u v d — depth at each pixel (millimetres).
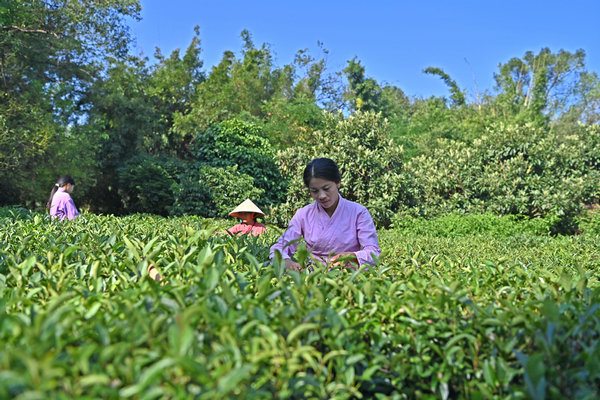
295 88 31719
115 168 21250
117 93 20266
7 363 945
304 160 14945
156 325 1191
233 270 2193
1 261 2336
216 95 24547
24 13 14438
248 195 15586
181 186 15375
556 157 16219
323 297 1640
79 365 980
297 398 1229
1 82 15258
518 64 42406
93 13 16891
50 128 13883
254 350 1144
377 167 14383
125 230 3459
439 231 12703
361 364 1427
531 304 1568
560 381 1255
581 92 40531
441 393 1368
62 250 2549
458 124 30219
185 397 1003
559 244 8602
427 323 1568
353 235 3184
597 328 1450
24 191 15961
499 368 1318
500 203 15227
